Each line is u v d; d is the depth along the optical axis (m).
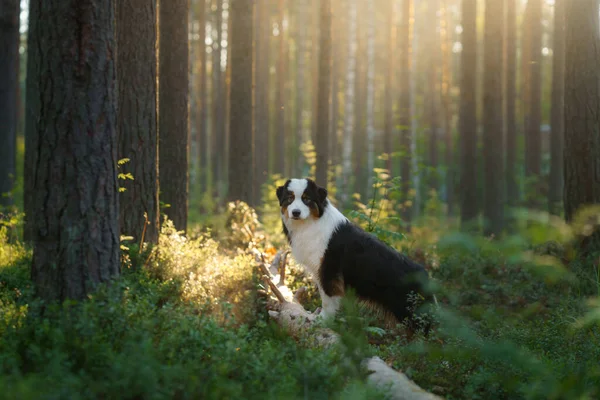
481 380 4.77
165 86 10.06
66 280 5.09
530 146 21.50
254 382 4.13
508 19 21.17
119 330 4.52
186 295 6.40
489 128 16.84
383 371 4.66
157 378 3.80
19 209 15.06
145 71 8.06
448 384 4.98
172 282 6.61
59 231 5.10
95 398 3.70
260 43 27.50
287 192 7.15
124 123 8.00
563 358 5.16
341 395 4.07
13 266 7.59
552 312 6.80
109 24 5.20
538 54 20.31
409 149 19.83
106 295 4.83
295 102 38.34
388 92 26.12
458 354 4.48
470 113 17.09
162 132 10.08
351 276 6.91
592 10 9.87
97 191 5.18
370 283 6.77
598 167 9.89
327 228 7.07
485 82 16.75
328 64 14.88
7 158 14.64
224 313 5.29
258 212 17.69
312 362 4.39
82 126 5.08
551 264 2.88
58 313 4.72
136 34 8.02
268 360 4.46
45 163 5.08
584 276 6.51
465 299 8.13
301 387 4.23
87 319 4.45
